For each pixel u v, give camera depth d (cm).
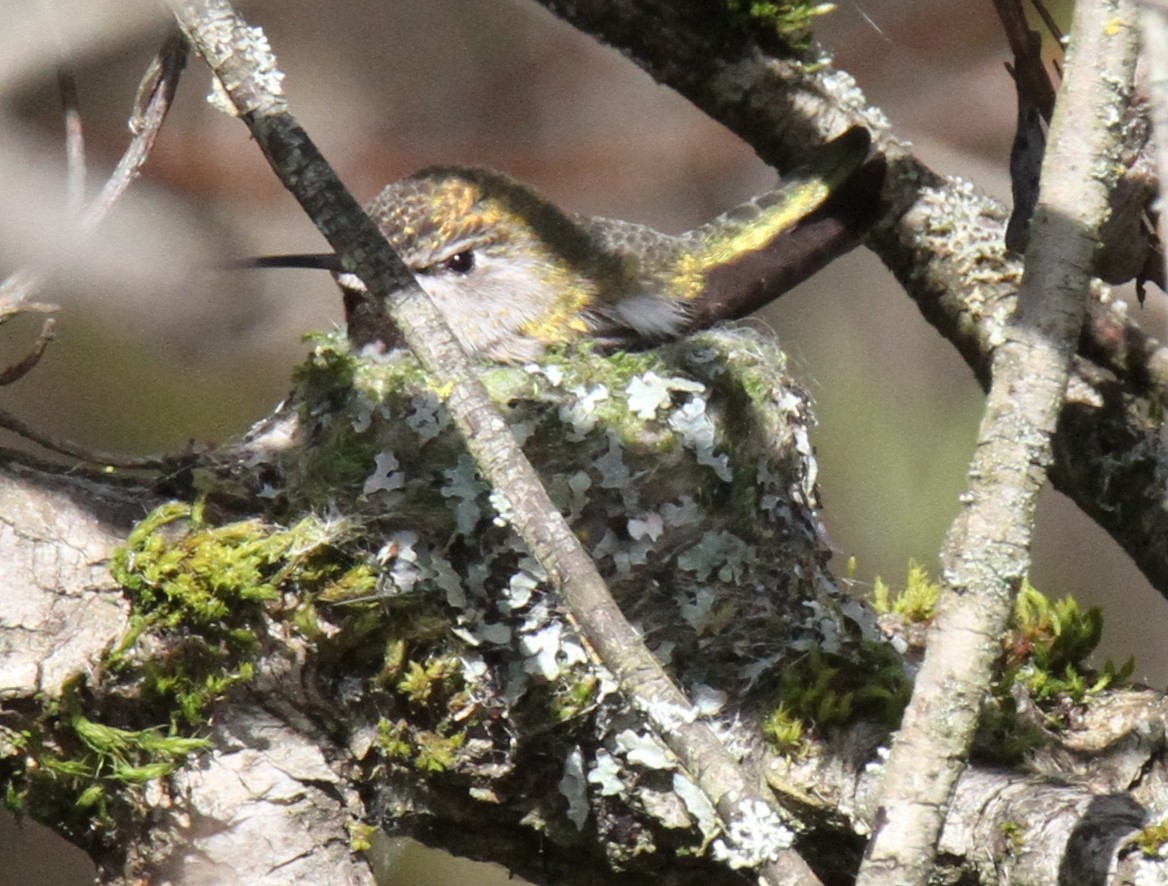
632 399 618
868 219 725
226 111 409
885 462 969
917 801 349
